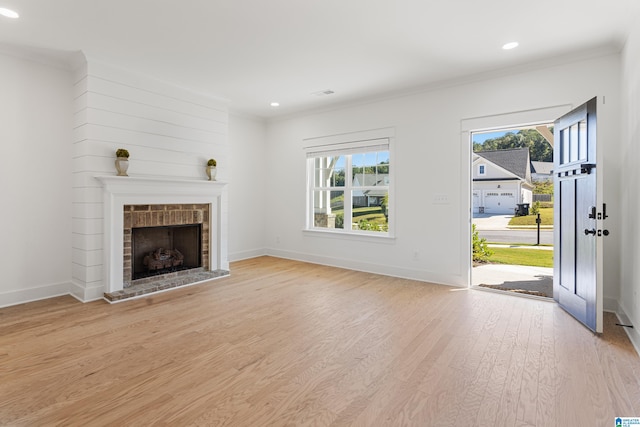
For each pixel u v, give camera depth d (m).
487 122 3.78
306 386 1.87
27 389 1.82
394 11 2.53
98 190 3.47
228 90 4.40
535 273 5.16
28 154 3.36
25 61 3.33
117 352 2.28
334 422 1.56
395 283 4.18
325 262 5.31
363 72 3.77
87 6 2.46
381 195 4.84
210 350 2.31
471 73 3.77
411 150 4.36
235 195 5.61
